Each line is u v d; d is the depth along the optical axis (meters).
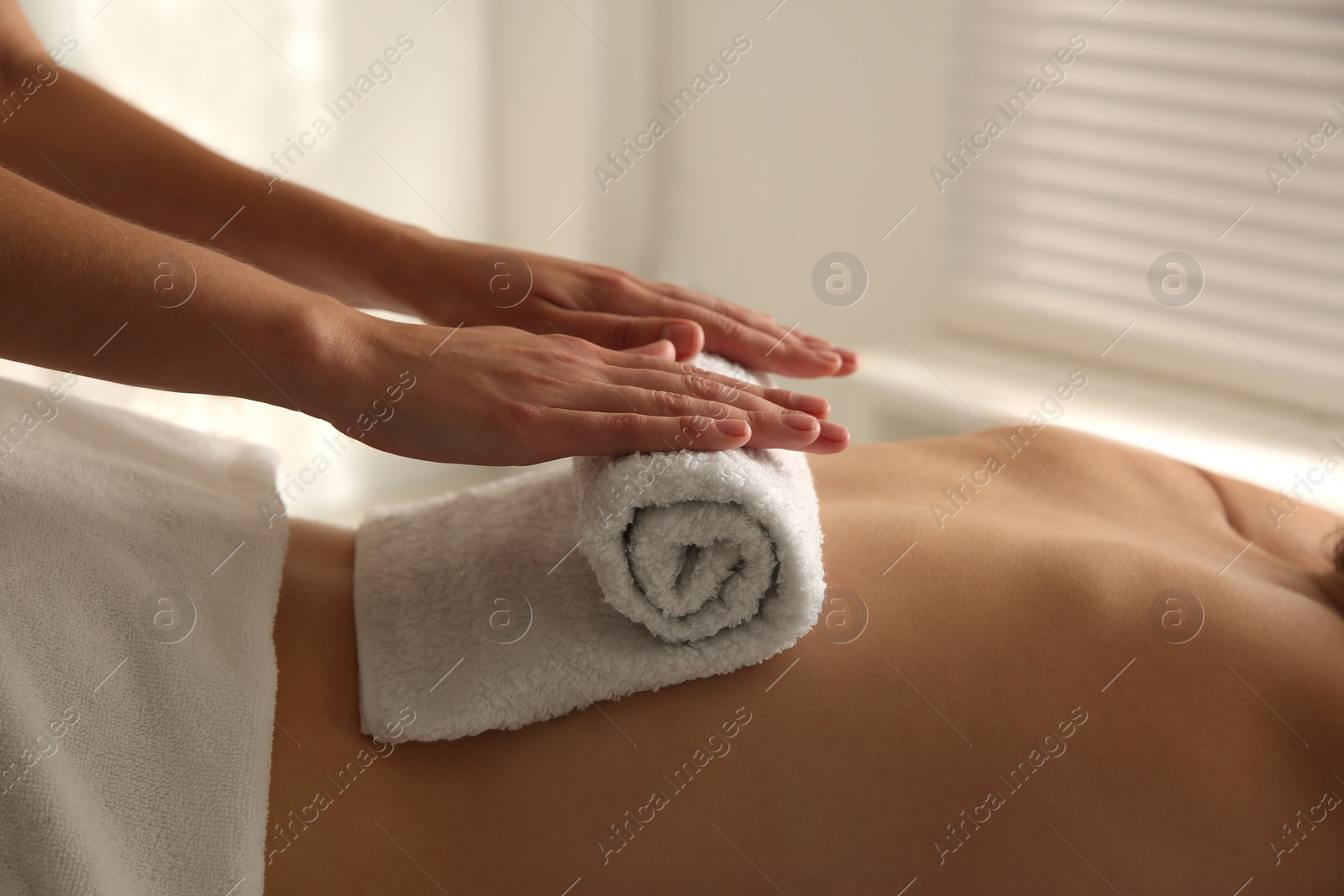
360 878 0.52
